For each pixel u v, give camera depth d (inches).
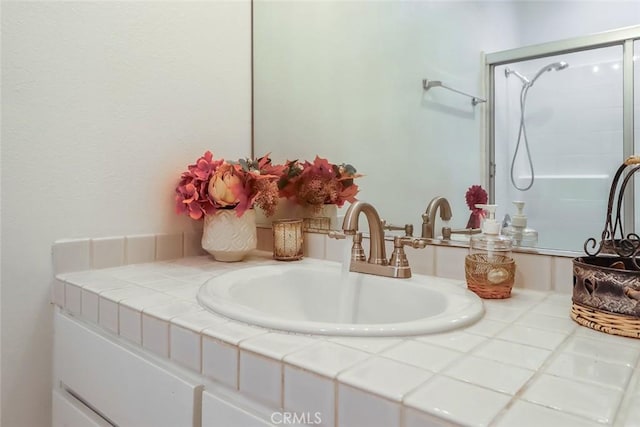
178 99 46.1
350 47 48.5
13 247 35.1
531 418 13.9
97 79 39.5
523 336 22.1
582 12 32.6
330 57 50.4
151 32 43.5
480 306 26.6
